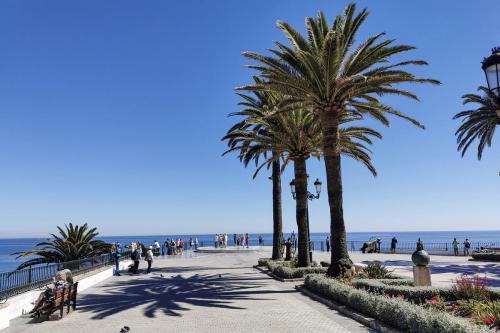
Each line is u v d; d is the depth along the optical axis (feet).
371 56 55.11
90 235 90.84
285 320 34.65
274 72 56.08
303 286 53.57
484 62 28.07
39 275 47.85
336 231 54.54
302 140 71.05
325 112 56.65
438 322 24.39
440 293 36.55
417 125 58.59
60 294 37.52
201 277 71.00
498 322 25.64
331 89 54.90
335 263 53.93
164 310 40.55
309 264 70.33
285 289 54.19
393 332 28.09
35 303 39.06
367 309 33.96
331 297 43.42
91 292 54.65
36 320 36.73
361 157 80.33
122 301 46.75
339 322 33.42
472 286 35.99
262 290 53.57
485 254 96.32
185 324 34.01
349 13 55.57
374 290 39.42
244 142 86.84
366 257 114.42
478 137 108.58
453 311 31.04
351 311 35.96
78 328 33.35
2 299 37.45
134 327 33.27
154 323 34.63
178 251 161.99
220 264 100.83
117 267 78.74
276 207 93.30
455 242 119.55
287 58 55.67
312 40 55.77
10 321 36.50
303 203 71.51
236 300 45.91
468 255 115.65
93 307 43.19
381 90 55.21
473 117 102.99
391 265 87.25
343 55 55.26
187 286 58.90
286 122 70.54
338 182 55.52
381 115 61.62
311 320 34.45
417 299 36.45
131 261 104.94
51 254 85.25
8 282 39.22
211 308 41.24
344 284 43.70
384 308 30.83
